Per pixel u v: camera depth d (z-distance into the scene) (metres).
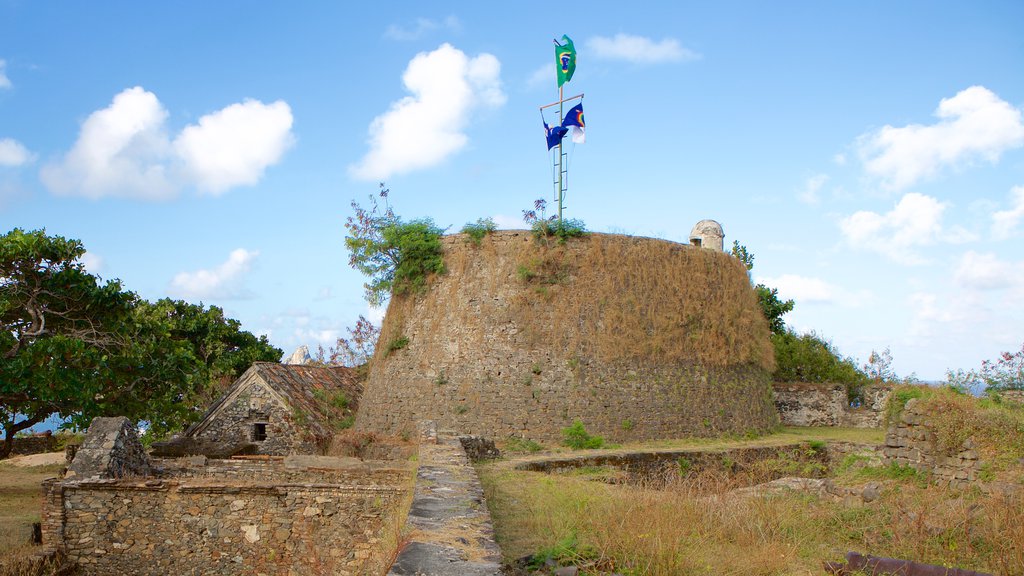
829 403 31.34
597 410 21.06
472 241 22.97
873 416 30.41
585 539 7.39
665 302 22.86
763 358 25.59
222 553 11.62
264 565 11.51
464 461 11.60
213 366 38.59
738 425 23.38
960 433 14.05
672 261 23.44
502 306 22.02
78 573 11.81
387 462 15.30
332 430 24.03
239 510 11.70
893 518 9.21
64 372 19.75
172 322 37.62
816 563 7.61
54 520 11.93
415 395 22.34
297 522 11.54
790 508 9.62
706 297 23.83
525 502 9.77
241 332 43.31
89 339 21.75
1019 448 13.27
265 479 14.66
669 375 22.33
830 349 37.81
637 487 11.38
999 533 8.24
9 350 20.14
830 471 21.77
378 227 25.09
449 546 5.50
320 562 11.34
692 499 9.13
